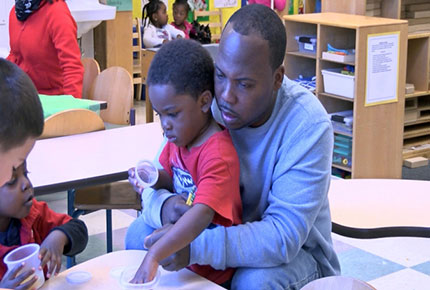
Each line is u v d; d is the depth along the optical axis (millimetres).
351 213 1926
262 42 1358
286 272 1537
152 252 1388
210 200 1424
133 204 2717
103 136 2768
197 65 1449
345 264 3141
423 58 4504
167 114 1468
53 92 3715
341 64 4348
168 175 1647
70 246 1604
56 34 3533
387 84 4043
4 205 1532
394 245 3357
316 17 4367
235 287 1549
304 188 1497
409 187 2158
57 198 3883
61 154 2508
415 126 4879
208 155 1474
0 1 4934
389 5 4543
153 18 6809
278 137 1529
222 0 7453
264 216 1550
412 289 2898
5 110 971
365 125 4031
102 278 1477
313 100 1549
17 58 3709
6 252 1564
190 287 1435
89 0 5254
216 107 1598
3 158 1010
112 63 5805
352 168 4062
